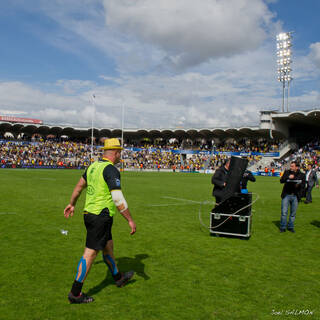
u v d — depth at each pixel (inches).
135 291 155.2
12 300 142.2
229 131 2320.4
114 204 142.6
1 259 200.4
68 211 153.1
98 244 138.7
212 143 2443.4
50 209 399.2
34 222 318.3
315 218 390.3
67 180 927.7
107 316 129.3
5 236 260.2
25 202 455.8
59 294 150.0
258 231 304.5
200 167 2207.2
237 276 178.9
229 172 273.4
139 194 613.3
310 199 551.8
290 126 2129.7
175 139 2886.3
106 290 155.9
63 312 132.0
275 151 2076.8
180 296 150.3
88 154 2390.5
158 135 2780.5
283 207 302.4
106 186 138.5
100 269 186.1
